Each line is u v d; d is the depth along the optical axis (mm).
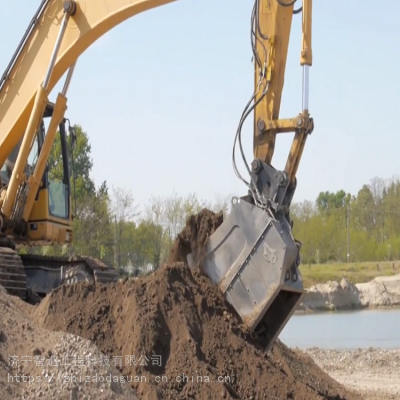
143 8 13844
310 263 70438
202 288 10398
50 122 14984
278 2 11070
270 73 11055
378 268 66438
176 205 42750
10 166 15812
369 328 34469
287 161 10758
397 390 14141
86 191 43688
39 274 16438
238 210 10570
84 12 14469
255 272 10289
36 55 15070
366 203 90875
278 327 10484
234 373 9508
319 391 10391
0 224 14672
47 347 8789
